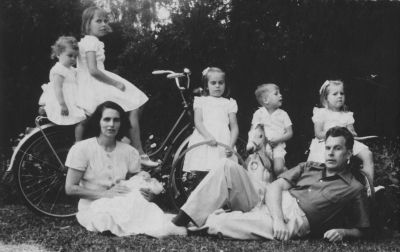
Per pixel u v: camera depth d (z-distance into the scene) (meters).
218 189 4.10
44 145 5.21
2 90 7.42
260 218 4.07
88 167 4.59
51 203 5.65
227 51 7.04
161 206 6.23
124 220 4.17
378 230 4.26
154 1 7.12
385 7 6.95
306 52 7.05
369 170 4.75
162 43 7.04
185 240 3.95
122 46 7.31
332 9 6.91
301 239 4.13
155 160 5.58
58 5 7.11
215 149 5.24
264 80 7.23
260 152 5.19
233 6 7.04
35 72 7.52
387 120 7.35
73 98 4.98
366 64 7.20
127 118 4.75
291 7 6.98
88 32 5.19
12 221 4.84
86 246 3.77
